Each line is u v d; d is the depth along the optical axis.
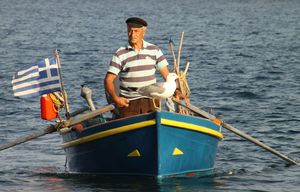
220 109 39.16
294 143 30.70
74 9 181.12
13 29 110.44
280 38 98.56
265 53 74.81
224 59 67.56
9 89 46.22
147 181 23.16
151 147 22.84
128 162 23.52
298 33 109.06
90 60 65.56
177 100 24.20
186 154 23.81
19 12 163.88
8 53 73.06
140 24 23.11
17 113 37.84
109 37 96.56
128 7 196.38
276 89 46.81
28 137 25.44
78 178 24.17
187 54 72.56
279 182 23.81
